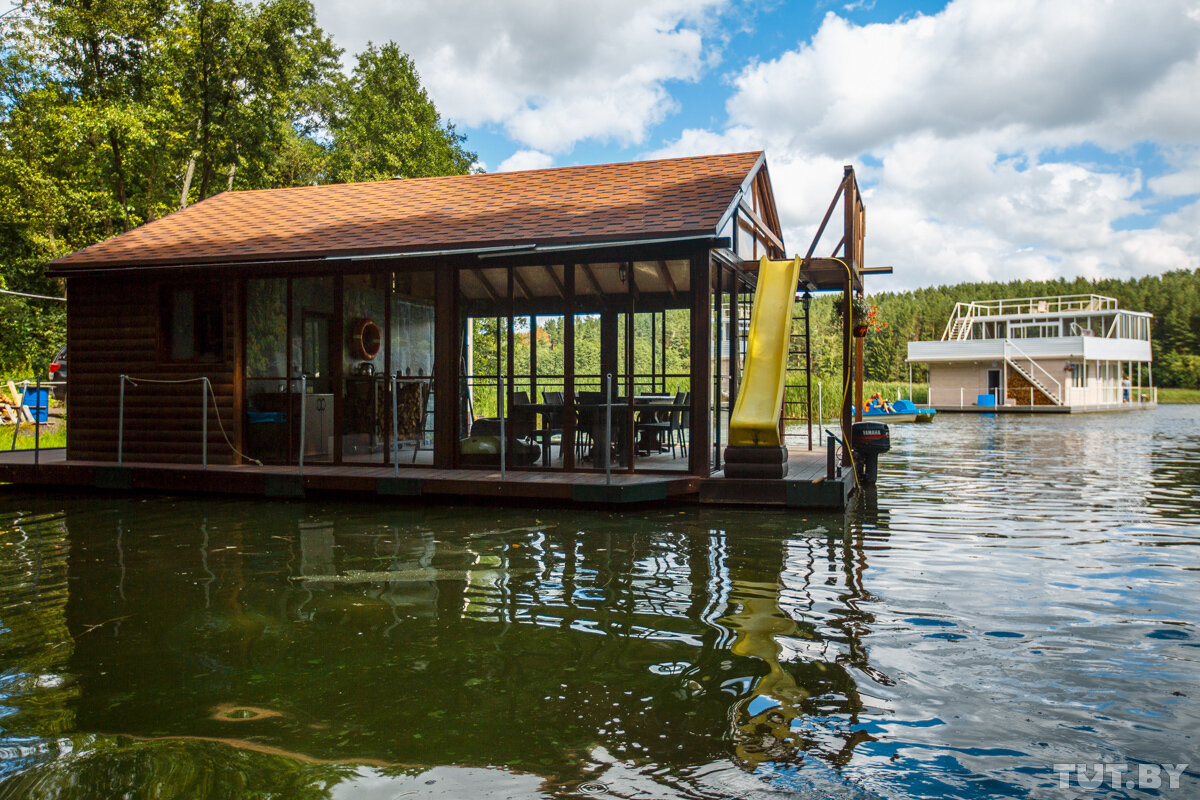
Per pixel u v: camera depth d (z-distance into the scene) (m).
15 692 3.74
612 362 10.33
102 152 24.31
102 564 6.36
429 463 10.71
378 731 3.29
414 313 12.20
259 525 8.05
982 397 41.53
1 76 22.17
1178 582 5.77
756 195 12.86
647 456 11.05
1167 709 3.50
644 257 9.48
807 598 5.32
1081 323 45.25
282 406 10.99
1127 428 26.52
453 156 35.19
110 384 11.26
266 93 25.08
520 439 10.38
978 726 3.32
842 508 8.78
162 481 10.14
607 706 3.52
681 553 6.72
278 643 4.43
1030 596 5.38
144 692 3.73
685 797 2.73
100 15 22.00
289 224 11.74
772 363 9.38
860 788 2.79
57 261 11.06
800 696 3.63
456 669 4.00
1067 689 3.72
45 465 10.61
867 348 78.50
